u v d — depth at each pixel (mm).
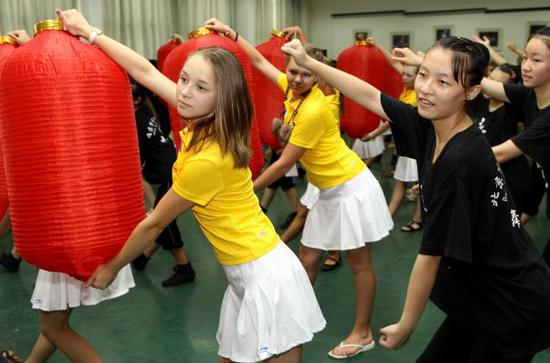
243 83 1495
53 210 1431
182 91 1467
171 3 7031
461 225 1335
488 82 2635
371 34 11477
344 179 2453
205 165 1469
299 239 4320
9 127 1443
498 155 2191
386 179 6598
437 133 1437
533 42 2301
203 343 2734
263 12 8773
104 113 1466
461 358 1664
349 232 2434
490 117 3096
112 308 3121
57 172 1415
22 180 1444
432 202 1377
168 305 3160
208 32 2291
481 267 1453
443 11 10945
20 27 4836
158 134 3369
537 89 2385
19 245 1492
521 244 1473
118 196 1505
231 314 1724
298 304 1626
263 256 1613
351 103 4184
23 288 3412
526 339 1452
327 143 2420
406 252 4027
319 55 2494
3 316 3025
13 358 2367
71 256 1454
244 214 1604
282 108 2949
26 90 1398
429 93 1354
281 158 2379
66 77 1407
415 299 1426
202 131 1503
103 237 1479
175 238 3348
